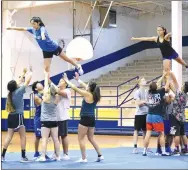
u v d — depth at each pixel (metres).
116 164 7.51
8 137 8.07
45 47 6.26
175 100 9.02
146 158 8.53
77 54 9.94
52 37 18.50
